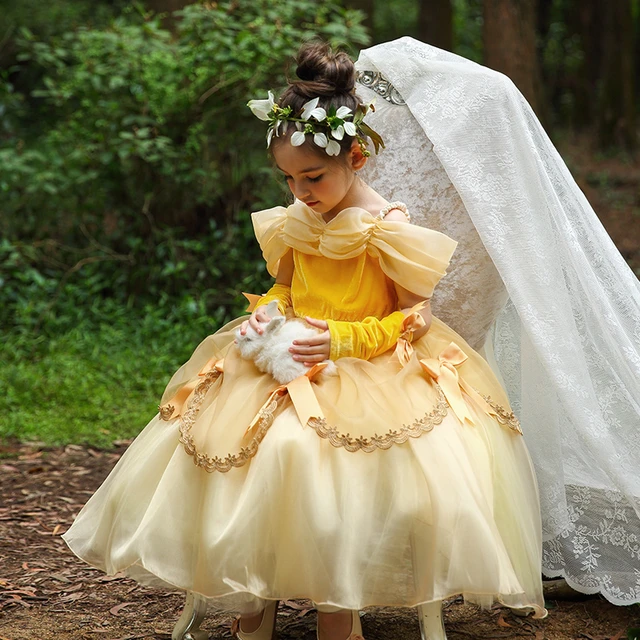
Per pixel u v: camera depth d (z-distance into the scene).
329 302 3.31
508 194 3.46
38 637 3.44
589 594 3.71
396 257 3.18
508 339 3.92
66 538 3.30
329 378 3.11
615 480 3.28
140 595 3.88
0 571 4.09
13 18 14.45
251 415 3.04
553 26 25.95
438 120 3.54
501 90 3.53
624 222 16.06
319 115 3.09
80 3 15.84
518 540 3.10
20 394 6.87
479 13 25.33
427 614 3.01
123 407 6.79
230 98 9.12
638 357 3.39
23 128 11.75
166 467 3.12
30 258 9.19
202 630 3.23
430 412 3.05
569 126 24.78
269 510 2.84
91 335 8.12
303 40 8.79
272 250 3.54
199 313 8.41
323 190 3.20
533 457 3.59
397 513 2.85
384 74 3.68
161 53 9.12
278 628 3.55
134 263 9.11
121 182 9.38
